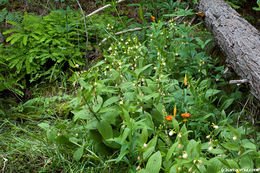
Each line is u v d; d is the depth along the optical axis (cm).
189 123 244
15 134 279
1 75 360
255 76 245
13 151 247
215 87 305
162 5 410
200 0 387
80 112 217
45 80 382
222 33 314
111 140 199
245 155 159
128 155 224
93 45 423
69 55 382
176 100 261
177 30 348
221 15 335
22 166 234
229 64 307
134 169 208
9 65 356
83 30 408
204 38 393
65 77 373
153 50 317
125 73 282
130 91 262
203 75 317
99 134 228
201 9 382
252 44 273
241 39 285
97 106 214
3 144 257
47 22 411
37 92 366
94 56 403
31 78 368
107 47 414
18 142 262
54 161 234
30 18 386
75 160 238
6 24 445
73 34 410
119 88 240
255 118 274
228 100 268
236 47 284
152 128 214
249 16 515
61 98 340
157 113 239
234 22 316
